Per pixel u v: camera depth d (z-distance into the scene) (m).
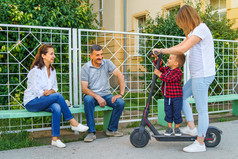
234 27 7.17
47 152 2.93
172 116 3.10
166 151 2.93
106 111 3.86
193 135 3.02
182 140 3.02
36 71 3.21
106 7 11.11
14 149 3.05
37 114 3.23
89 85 3.62
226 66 6.01
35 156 2.80
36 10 4.46
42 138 3.61
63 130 4.07
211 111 5.10
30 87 3.24
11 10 4.21
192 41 2.69
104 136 3.66
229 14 7.33
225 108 5.86
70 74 3.84
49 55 3.27
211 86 5.85
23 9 4.40
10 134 3.53
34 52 4.29
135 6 10.33
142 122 3.05
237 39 6.63
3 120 4.07
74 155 2.82
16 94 4.07
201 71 2.77
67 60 4.55
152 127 3.06
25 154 2.87
